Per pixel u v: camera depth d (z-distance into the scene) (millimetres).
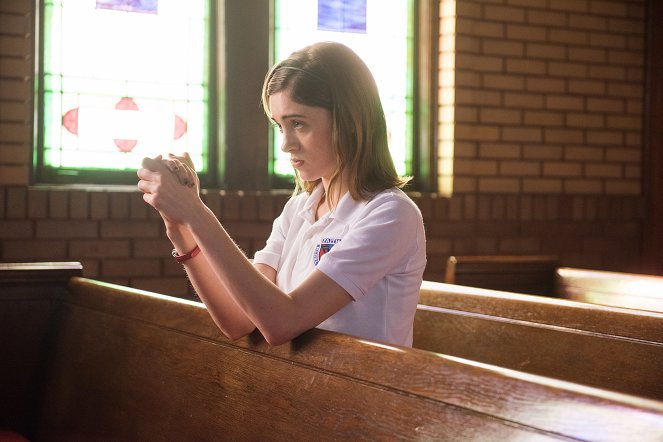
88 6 4418
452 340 2566
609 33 5398
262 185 4664
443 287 2629
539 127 5219
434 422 1172
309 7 4883
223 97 4602
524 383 1060
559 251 5277
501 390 1089
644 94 5512
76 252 4230
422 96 5078
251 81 4625
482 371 1128
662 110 5527
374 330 1571
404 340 1600
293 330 1463
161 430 1831
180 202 1466
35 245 4164
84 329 2309
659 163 5539
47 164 4348
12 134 4137
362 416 1299
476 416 1111
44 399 2465
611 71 5414
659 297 2918
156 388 1882
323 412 1380
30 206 4148
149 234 4355
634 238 5500
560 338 2242
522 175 5184
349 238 1533
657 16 5488
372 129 1604
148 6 4531
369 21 5000
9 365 2514
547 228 5234
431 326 2641
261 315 1450
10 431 2412
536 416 1028
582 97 5336
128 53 4492
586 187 5371
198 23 4629
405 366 1253
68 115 4383
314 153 1601
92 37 4426
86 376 2230
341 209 1613
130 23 4496
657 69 5504
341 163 1598
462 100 5012
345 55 1593
